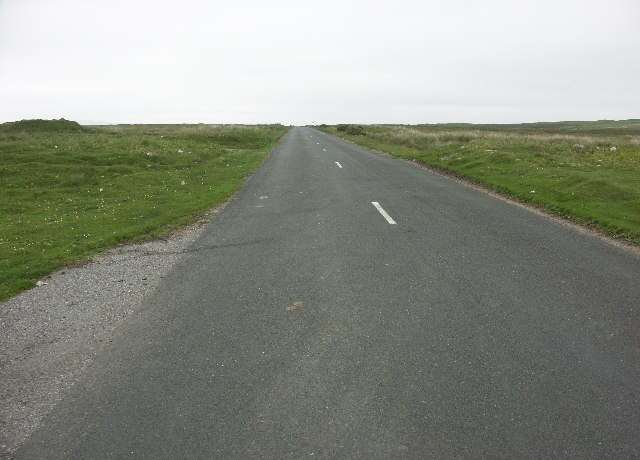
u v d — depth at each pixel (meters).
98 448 3.29
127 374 4.29
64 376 4.32
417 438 3.26
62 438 3.42
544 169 16.98
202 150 30.11
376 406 3.65
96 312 5.82
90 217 12.27
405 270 6.91
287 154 30.08
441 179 17.06
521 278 6.45
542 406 3.58
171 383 4.10
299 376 4.13
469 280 6.41
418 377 4.04
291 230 9.69
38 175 18.56
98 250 9.02
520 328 4.93
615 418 3.41
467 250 7.86
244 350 4.65
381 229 9.47
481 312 5.36
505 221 10.09
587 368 4.11
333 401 3.73
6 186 17.06
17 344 5.03
